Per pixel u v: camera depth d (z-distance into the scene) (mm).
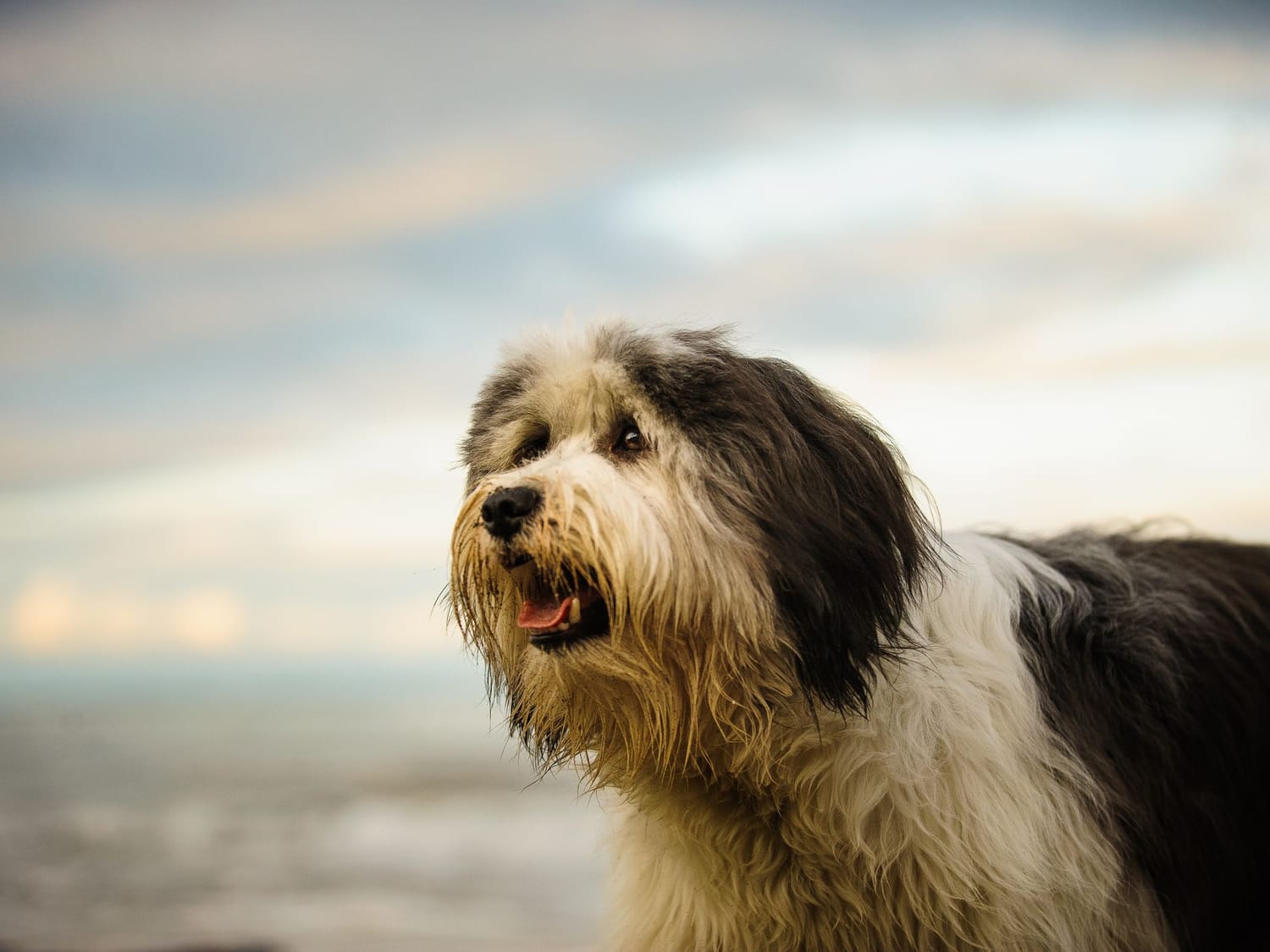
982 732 3441
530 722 3770
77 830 13297
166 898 9359
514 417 3854
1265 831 4008
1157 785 3756
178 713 40125
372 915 8570
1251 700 4055
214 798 16016
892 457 3758
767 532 3348
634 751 3529
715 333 3777
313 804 15172
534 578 3523
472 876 10148
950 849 3346
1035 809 3414
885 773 3385
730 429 3439
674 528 3324
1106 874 3467
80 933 7910
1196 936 3814
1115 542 4582
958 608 3703
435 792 15992
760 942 3654
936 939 3428
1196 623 4094
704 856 3645
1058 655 3830
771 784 3467
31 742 27734
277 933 7914
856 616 3406
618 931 3961
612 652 3381
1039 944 3355
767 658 3359
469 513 3580
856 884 3475
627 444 3607
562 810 14188
